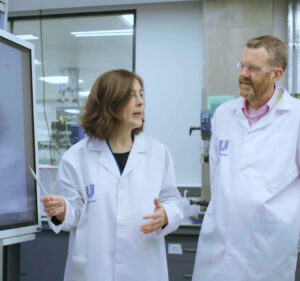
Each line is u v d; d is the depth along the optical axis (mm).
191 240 2285
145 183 1314
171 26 3125
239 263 1316
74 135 2861
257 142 1369
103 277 1220
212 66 2945
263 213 1288
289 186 1331
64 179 1341
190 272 2268
